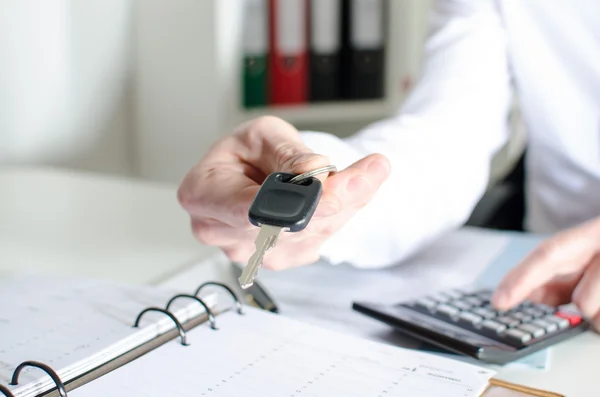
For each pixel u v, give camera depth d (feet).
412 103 2.69
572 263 1.71
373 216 1.98
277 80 4.31
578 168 2.99
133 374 1.23
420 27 4.82
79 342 1.31
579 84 2.86
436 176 2.17
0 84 3.93
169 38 4.24
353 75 4.62
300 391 1.18
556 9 2.77
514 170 3.32
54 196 3.25
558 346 1.58
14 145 4.05
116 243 2.49
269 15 4.23
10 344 1.30
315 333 1.44
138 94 4.54
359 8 4.54
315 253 1.62
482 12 2.84
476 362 1.47
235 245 1.62
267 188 1.25
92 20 4.31
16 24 3.95
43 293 1.62
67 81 4.25
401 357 1.33
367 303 1.69
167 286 1.94
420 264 2.19
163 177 4.46
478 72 2.69
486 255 2.29
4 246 2.43
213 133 4.04
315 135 1.91
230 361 1.29
